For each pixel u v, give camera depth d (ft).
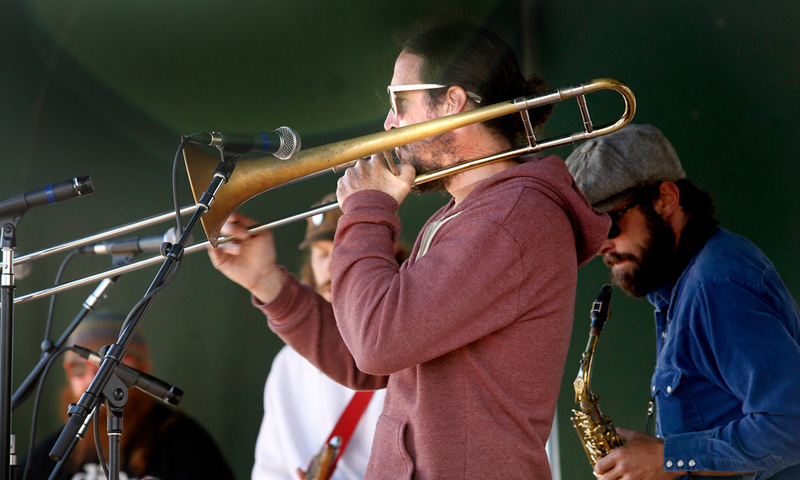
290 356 38.68
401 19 48.49
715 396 29.07
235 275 25.25
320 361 25.55
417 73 23.56
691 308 29.43
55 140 49.80
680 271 31.71
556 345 20.75
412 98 23.61
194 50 49.96
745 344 27.63
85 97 50.19
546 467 20.58
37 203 25.55
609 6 44.83
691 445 28.25
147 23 49.80
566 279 20.79
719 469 27.68
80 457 40.22
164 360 47.50
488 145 23.31
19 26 49.75
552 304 20.57
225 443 47.09
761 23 41.88
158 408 40.98
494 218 20.11
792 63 41.11
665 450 28.55
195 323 48.03
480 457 19.63
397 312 19.34
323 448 36.01
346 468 36.01
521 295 20.03
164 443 40.60
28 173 49.44
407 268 21.22
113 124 50.19
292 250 48.47
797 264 40.19
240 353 47.96
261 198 48.80
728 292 28.68
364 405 36.70
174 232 28.22
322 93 49.55
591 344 34.35
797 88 40.93
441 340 19.42
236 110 49.90
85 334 42.68
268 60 49.75
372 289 19.88
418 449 20.01
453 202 24.30
